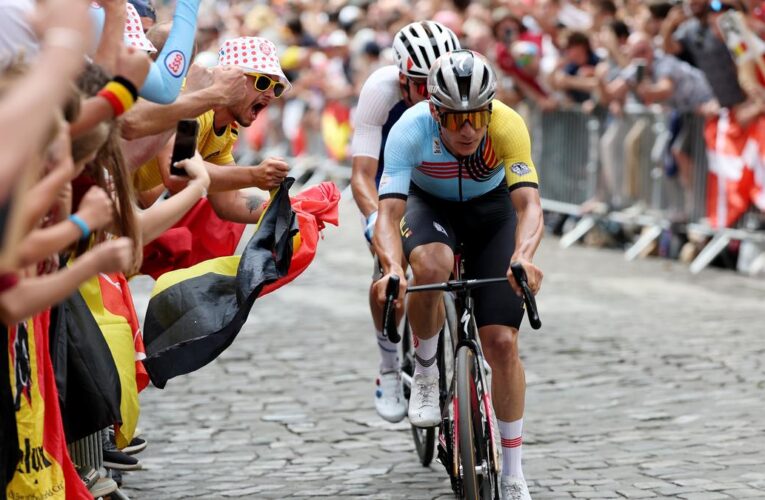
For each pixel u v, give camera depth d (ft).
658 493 44.29
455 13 118.83
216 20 195.00
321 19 164.76
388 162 42.16
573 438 51.72
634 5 110.93
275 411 56.85
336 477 47.50
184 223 44.21
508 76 112.78
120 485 46.06
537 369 63.67
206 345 38.73
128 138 35.14
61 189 27.14
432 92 38.83
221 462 49.42
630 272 93.66
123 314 39.24
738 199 91.86
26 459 30.50
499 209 43.83
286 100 161.58
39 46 28.37
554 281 89.40
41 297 24.98
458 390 40.01
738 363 64.28
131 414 37.93
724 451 49.42
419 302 42.14
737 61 88.33
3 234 20.84
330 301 83.56
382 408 50.14
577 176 109.91
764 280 90.02
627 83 100.12
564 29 111.24
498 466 40.11
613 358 65.67
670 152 97.25
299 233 41.45
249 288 38.37
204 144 42.75
